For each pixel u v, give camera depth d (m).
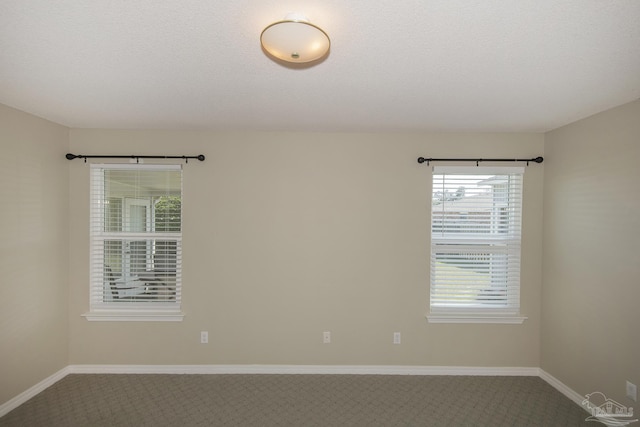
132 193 3.07
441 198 3.06
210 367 3.05
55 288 2.84
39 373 2.69
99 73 1.82
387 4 1.20
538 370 3.05
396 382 2.92
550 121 2.67
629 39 1.42
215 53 1.59
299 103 2.30
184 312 3.04
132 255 3.06
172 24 1.34
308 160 3.08
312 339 3.08
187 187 3.04
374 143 3.09
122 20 1.31
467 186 3.08
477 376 3.04
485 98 2.17
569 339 2.70
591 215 2.49
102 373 3.00
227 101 2.28
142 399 2.60
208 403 2.56
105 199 3.06
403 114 2.53
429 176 3.08
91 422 2.31
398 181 3.09
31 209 2.61
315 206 3.08
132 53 1.59
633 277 2.16
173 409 2.48
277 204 3.07
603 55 1.57
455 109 2.40
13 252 2.47
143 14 1.27
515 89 2.01
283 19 1.26
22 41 1.47
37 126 2.65
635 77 1.82
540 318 3.04
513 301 3.07
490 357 3.07
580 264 2.59
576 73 1.78
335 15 1.27
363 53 1.58
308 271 3.08
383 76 1.84
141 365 3.03
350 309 3.09
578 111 2.41
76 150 2.99
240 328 3.07
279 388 2.79
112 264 3.07
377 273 3.08
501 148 3.04
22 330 2.55
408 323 3.09
